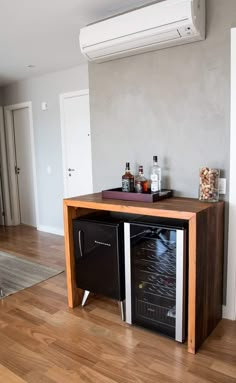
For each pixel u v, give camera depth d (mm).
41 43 3115
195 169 2336
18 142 5188
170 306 2047
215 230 2072
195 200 2256
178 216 1852
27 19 2541
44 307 2504
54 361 1844
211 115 2205
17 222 5449
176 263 1900
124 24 2225
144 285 2162
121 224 2170
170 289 2041
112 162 2820
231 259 2211
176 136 2398
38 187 4949
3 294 2746
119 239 2162
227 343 1988
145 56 2467
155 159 2367
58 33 2859
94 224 2264
